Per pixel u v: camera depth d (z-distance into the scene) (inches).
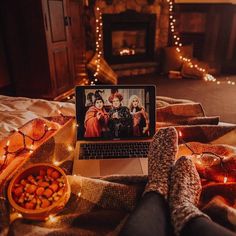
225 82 144.3
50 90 101.6
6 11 92.7
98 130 41.8
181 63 160.6
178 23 168.9
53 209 24.6
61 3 101.3
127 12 153.1
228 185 29.1
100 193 28.5
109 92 41.9
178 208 21.5
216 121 44.6
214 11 158.7
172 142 32.9
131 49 166.6
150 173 28.9
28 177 27.2
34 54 97.3
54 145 36.9
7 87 108.0
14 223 25.6
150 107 42.2
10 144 36.8
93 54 140.8
